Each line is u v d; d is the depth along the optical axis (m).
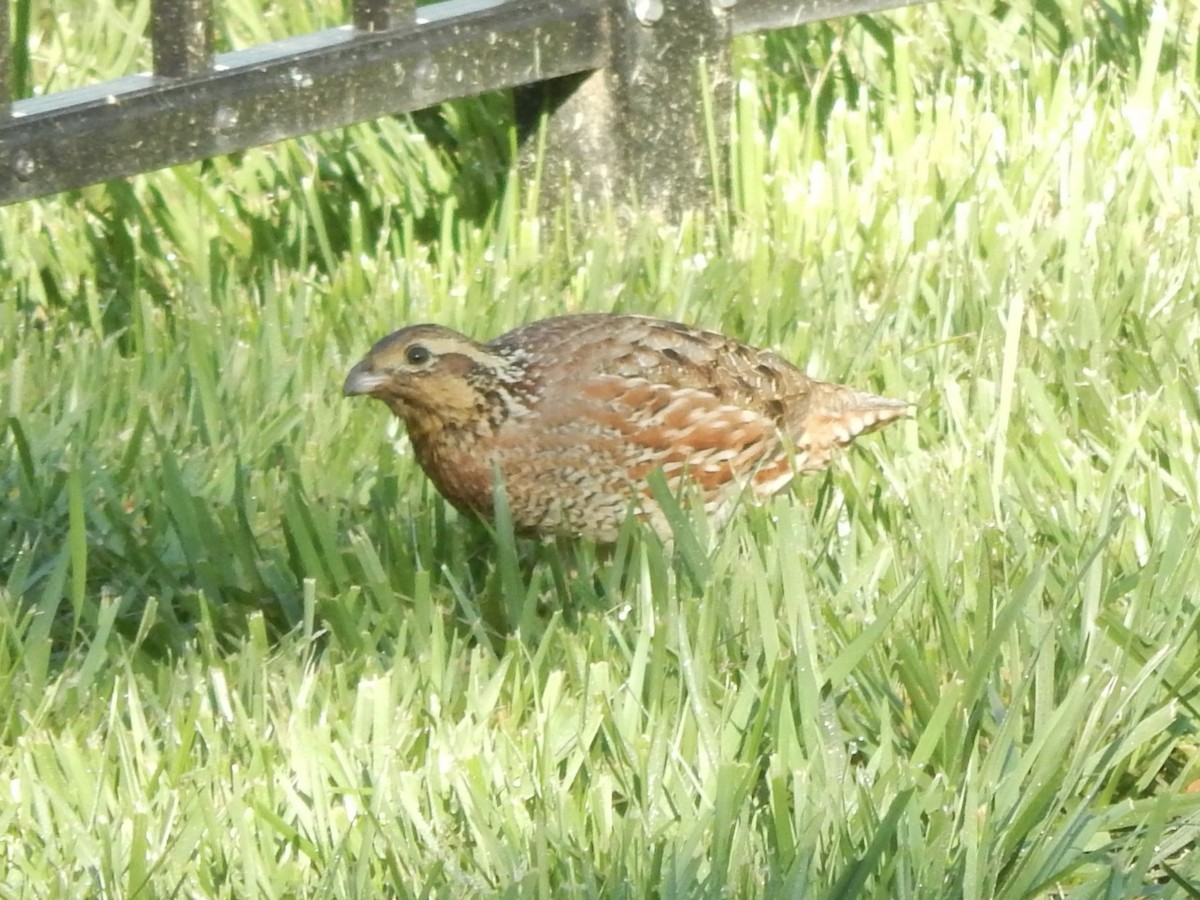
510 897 7.32
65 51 14.88
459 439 10.02
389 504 10.61
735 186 14.14
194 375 11.47
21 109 11.34
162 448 10.83
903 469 10.59
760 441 10.48
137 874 7.43
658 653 8.48
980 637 8.64
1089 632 8.70
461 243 13.88
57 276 13.33
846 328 12.34
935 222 13.67
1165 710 8.20
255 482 10.75
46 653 8.80
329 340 12.24
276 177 14.40
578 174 13.79
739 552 9.74
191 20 11.71
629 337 10.23
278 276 13.38
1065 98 14.98
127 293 13.16
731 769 7.61
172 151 11.82
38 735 8.27
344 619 9.11
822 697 8.66
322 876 7.61
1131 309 12.41
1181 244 13.14
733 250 13.52
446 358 9.87
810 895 7.40
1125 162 14.30
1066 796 7.92
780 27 14.12
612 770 8.08
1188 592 9.34
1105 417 10.98
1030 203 13.94
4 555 10.12
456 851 7.73
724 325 12.62
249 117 12.08
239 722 8.33
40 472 10.77
